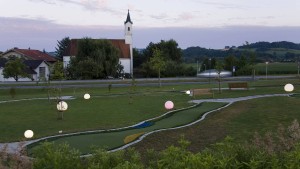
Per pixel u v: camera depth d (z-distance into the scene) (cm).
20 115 3131
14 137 2188
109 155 560
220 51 16788
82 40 8825
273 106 3169
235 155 532
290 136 769
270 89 5031
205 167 485
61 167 547
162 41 11250
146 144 1891
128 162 524
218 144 569
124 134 2191
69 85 6381
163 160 525
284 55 16962
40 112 3294
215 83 6525
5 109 3550
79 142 1953
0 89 5903
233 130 2205
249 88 5241
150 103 3828
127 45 10869
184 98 4241
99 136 2130
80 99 4369
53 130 2409
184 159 507
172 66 9638
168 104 3209
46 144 584
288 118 2545
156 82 6944
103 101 4125
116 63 8956
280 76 8194
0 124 2681
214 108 3278
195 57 15350
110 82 6969
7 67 7700
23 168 608
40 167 554
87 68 8338
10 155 671
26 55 10788
